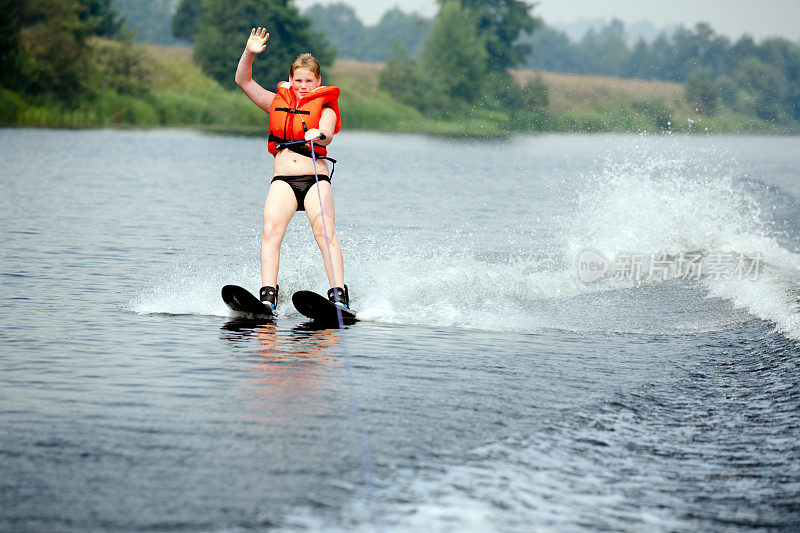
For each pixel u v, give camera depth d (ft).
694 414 43.96
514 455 36.99
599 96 643.86
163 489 32.48
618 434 40.45
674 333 63.41
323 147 72.38
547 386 48.47
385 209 151.02
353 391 46.16
